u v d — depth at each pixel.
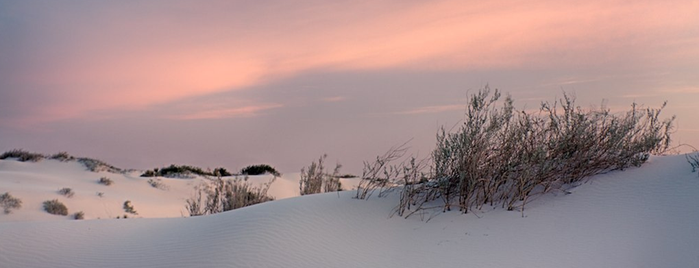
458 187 8.46
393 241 7.23
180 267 6.55
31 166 23.23
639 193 7.90
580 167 8.84
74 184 20.81
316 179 12.27
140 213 18.27
